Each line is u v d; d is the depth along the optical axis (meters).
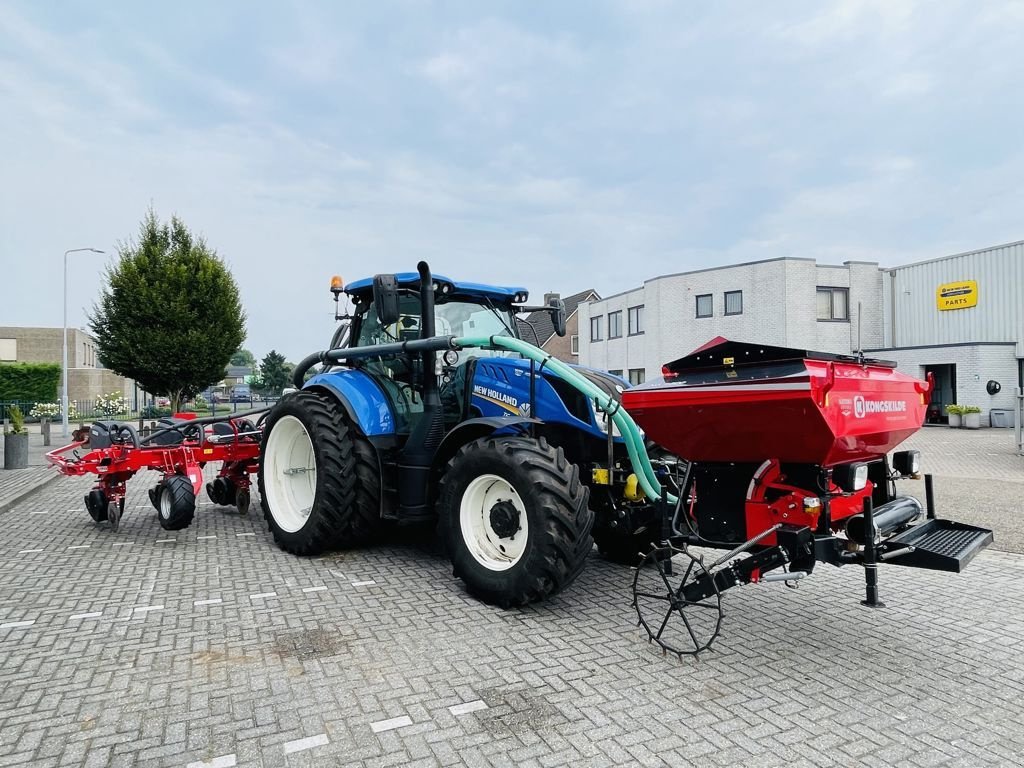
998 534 6.48
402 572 5.19
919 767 2.58
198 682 3.27
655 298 26.73
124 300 19.83
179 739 2.75
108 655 3.58
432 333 5.14
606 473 4.51
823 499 3.48
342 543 5.66
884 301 24.42
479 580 4.38
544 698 3.12
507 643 3.78
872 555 3.45
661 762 2.61
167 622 4.08
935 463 12.07
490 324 6.09
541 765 2.58
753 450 3.58
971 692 3.23
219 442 7.16
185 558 5.61
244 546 6.06
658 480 4.55
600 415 4.64
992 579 5.13
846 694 3.19
